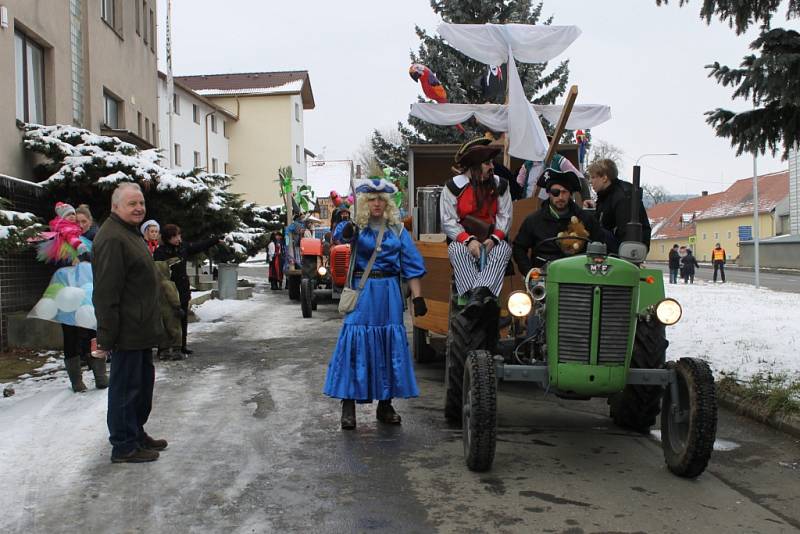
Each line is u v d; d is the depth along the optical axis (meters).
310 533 3.69
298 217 19.11
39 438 5.36
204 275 21.83
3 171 10.23
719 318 12.99
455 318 5.46
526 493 4.30
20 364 8.41
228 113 46.19
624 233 5.72
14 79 10.59
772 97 6.66
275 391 7.15
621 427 5.93
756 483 4.55
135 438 4.86
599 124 9.73
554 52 8.80
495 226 5.90
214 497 4.19
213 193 13.61
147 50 18.52
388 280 5.69
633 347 5.08
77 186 11.10
